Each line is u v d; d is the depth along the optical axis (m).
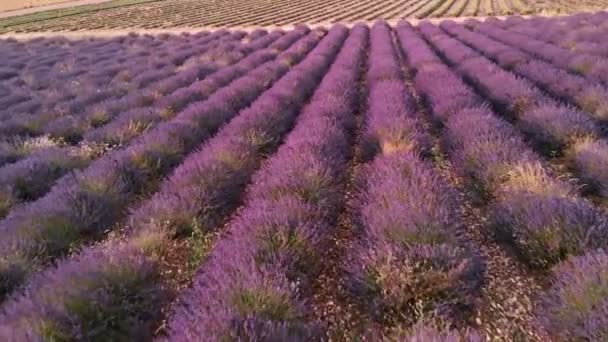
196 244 4.38
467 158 5.70
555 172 5.75
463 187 5.66
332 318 3.33
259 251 3.61
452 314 3.13
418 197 4.19
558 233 3.61
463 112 7.50
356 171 6.64
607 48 12.55
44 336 2.73
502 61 13.02
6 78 17.50
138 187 6.15
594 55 12.16
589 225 3.64
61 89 13.77
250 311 2.79
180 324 2.79
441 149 7.24
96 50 23.52
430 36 21.12
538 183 4.50
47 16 53.31
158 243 4.18
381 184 4.81
